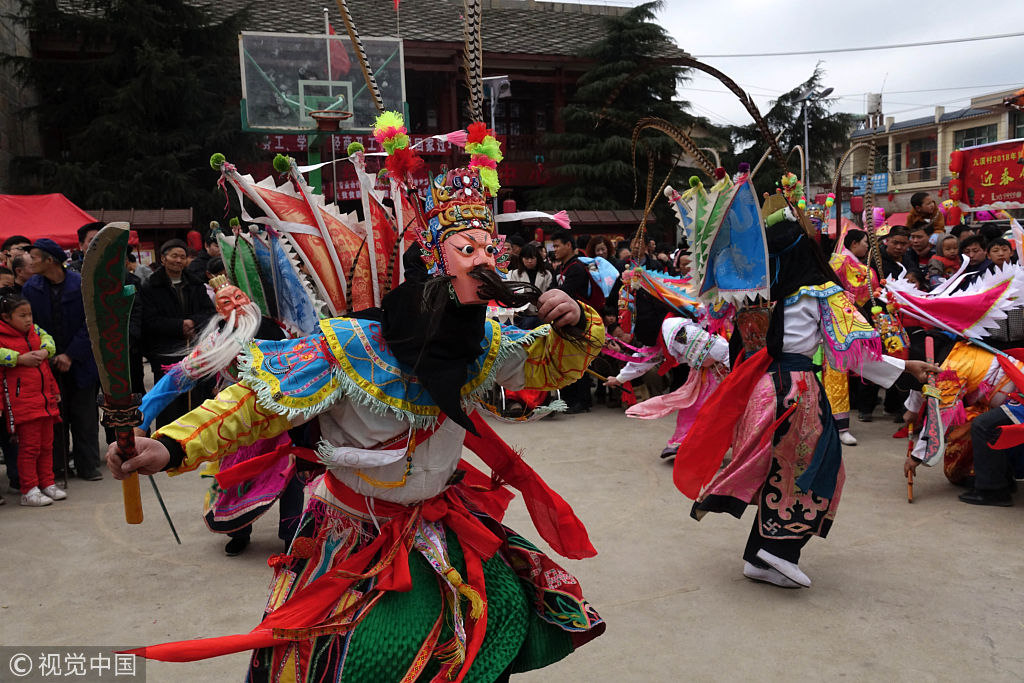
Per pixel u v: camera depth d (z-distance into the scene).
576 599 2.20
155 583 4.19
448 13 22.92
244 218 2.72
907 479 5.45
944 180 33.72
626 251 10.34
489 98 21.33
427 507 2.06
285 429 1.87
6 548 4.75
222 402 1.80
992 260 5.90
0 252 8.00
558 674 3.13
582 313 2.04
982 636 3.38
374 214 2.51
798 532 3.78
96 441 6.48
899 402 8.05
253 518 4.32
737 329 4.06
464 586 1.98
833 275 3.92
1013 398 5.14
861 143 5.30
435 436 2.03
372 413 1.94
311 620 1.90
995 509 5.05
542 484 2.34
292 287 3.00
